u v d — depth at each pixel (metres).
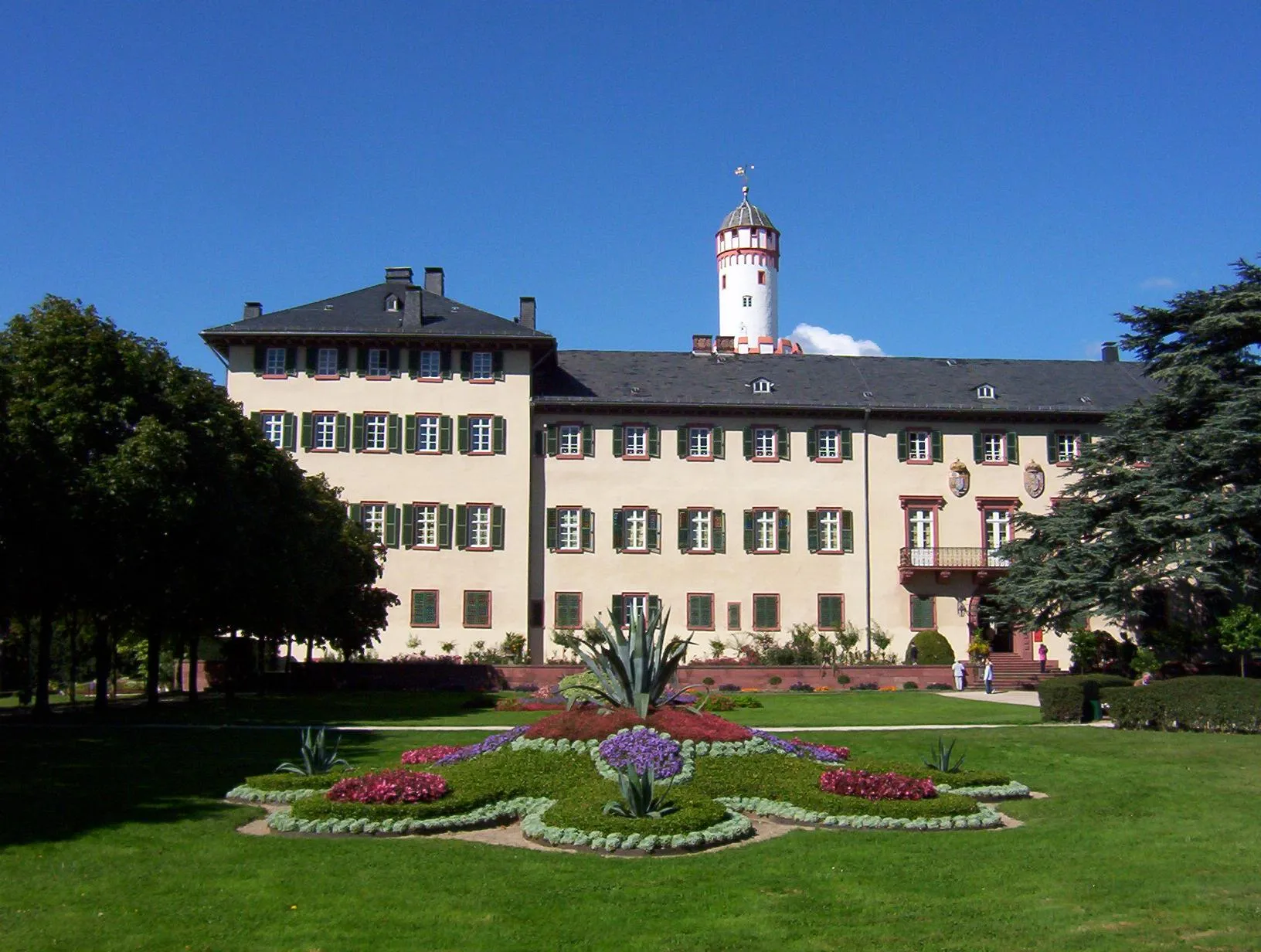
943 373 62.16
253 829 16.48
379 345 55.09
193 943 11.15
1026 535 57.56
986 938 11.40
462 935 11.43
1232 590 42.31
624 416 56.75
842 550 57.00
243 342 54.66
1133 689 28.92
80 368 31.14
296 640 47.31
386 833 15.91
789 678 50.06
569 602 55.59
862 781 17.75
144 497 30.09
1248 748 24.95
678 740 19.19
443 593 54.38
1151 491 43.00
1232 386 42.19
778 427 57.50
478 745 20.72
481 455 55.00
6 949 10.91
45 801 18.39
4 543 28.75
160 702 41.78
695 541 56.50
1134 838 16.09
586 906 12.39
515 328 56.12
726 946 11.16
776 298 94.44
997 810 18.45
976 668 52.09
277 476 39.06
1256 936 11.48
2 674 56.50
